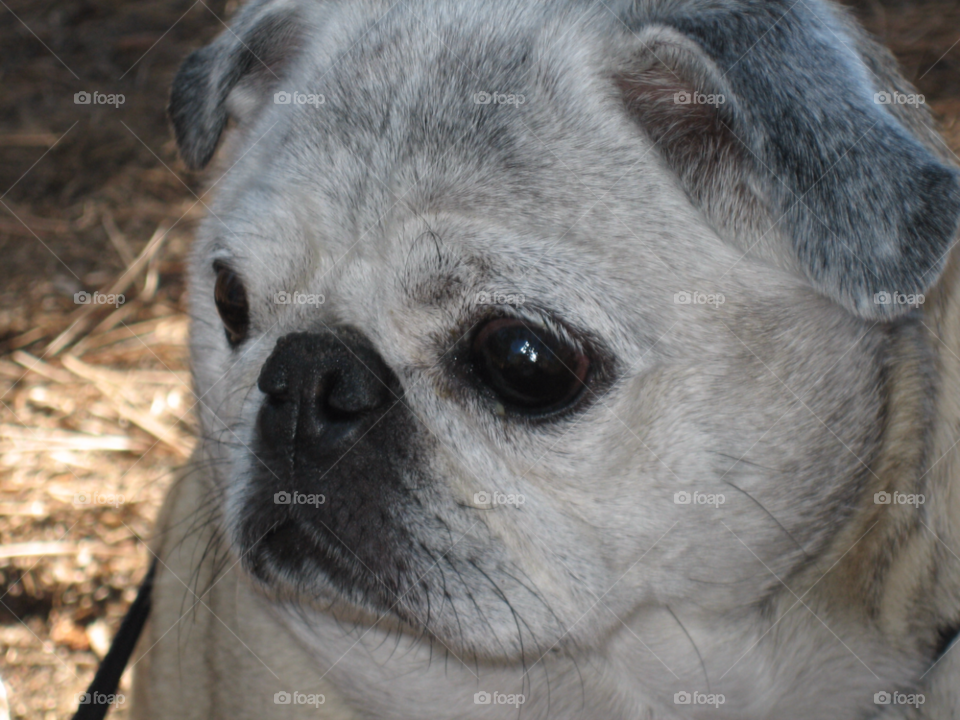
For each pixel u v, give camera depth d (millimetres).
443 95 373
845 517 387
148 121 913
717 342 369
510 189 367
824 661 395
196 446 448
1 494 590
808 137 369
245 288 388
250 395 391
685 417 369
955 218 367
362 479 376
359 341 375
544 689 401
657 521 374
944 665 393
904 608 392
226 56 429
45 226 802
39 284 750
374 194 372
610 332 365
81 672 526
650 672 394
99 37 1033
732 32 373
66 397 661
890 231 368
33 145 882
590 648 385
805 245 369
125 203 825
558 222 366
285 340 378
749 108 369
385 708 410
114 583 549
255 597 417
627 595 380
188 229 793
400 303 371
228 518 390
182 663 452
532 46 375
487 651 377
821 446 380
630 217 369
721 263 371
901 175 370
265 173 386
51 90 955
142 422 642
